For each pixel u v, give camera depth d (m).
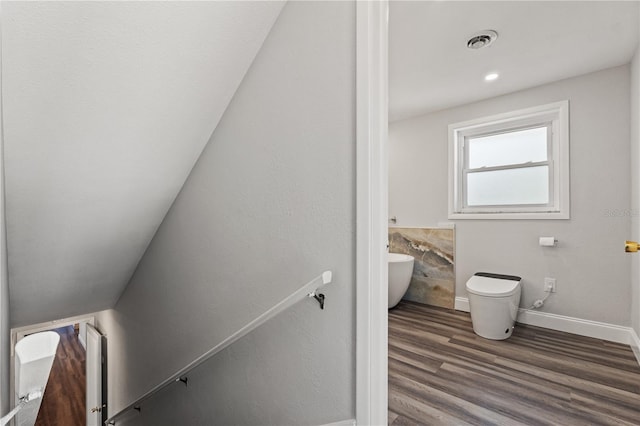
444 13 1.70
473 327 2.60
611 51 2.11
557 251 2.61
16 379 0.70
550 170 2.74
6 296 1.37
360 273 0.94
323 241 1.05
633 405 1.63
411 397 1.72
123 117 1.22
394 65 2.29
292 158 1.14
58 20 0.89
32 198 1.35
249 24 1.17
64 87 1.04
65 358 5.04
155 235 2.02
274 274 1.22
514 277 2.77
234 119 1.39
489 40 1.97
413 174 3.47
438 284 3.29
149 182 1.58
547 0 1.60
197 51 1.15
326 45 1.03
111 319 2.95
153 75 1.14
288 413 1.18
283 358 1.19
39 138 1.14
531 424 1.50
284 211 1.18
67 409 3.73
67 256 1.81
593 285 2.46
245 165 1.34
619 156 2.33
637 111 2.07
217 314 1.52
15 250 1.57
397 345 2.37
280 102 1.18
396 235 3.59
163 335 2.00
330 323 1.04
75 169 1.32
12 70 0.93
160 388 1.84
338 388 1.02
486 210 3.10
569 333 2.55
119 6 0.94
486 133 3.08
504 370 1.99
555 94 2.59
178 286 1.82
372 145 0.92
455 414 1.58
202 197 1.59
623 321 2.35
